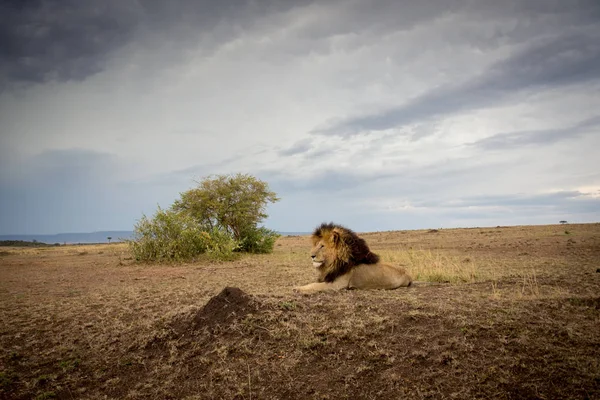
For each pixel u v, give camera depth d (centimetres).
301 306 672
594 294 773
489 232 3325
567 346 518
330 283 835
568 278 990
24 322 762
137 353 609
